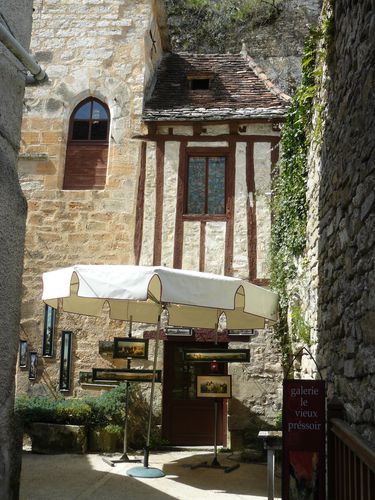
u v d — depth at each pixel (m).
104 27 10.56
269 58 15.47
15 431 2.53
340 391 4.62
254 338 9.33
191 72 11.05
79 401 8.62
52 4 10.70
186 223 9.73
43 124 10.28
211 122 9.91
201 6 16.12
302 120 7.48
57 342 9.62
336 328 4.88
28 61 2.59
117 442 8.50
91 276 6.06
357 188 4.05
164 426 9.34
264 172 9.75
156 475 6.50
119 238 9.79
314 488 4.15
